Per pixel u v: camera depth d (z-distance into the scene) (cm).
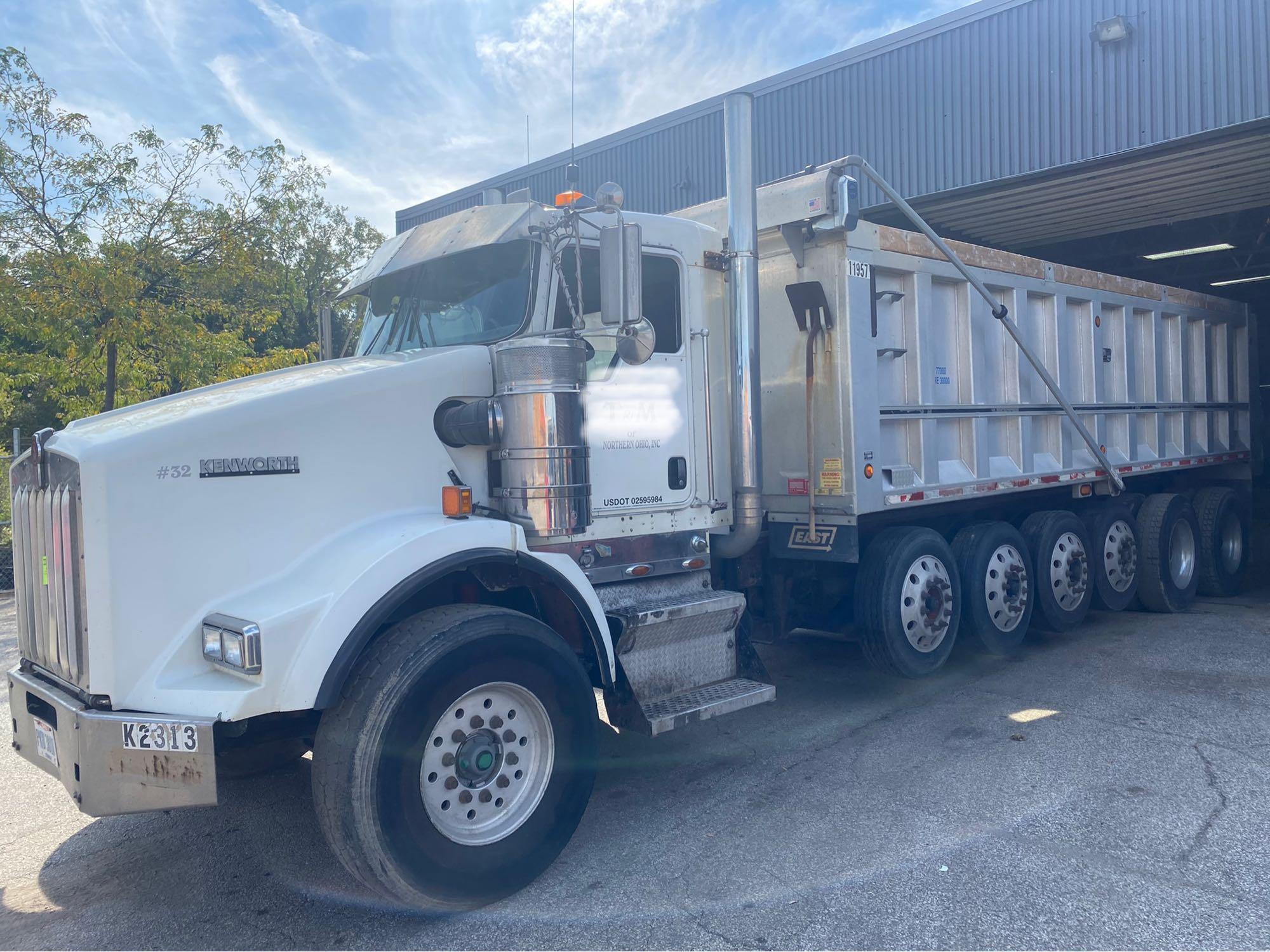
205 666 345
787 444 586
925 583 601
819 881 376
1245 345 1062
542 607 439
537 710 383
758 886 375
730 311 512
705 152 1419
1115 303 826
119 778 324
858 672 703
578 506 411
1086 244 1466
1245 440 1053
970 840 406
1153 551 853
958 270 648
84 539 332
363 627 340
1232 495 986
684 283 496
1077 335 791
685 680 471
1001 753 512
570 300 426
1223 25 959
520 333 436
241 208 1409
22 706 384
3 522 1240
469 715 365
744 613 506
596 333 457
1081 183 1119
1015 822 423
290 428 372
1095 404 798
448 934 351
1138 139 1018
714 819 445
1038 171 1087
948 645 623
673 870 394
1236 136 959
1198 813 423
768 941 334
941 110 1175
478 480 428
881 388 594
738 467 512
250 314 1453
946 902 354
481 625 362
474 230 457
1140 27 1013
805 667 725
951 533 694
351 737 333
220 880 404
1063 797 448
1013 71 1112
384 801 332
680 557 488
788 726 579
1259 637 766
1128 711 575
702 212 588
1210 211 1245
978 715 583
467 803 366
